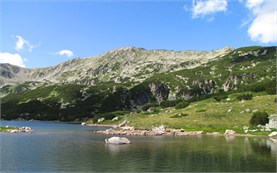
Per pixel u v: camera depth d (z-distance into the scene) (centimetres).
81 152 6138
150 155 5691
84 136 10275
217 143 7750
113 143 7812
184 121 13500
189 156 5572
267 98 15700
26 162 5006
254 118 11869
